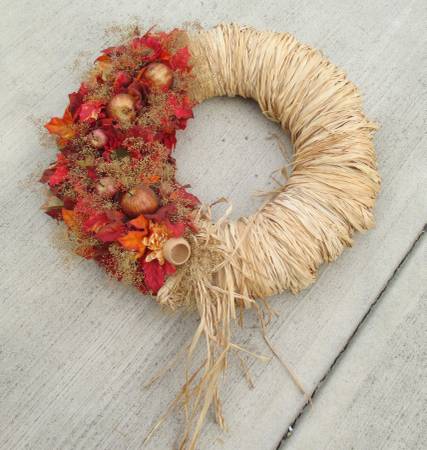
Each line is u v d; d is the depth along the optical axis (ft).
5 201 2.39
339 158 2.12
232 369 2.19
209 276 1.99
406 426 2.13
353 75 2.53
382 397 2.16
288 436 2.13
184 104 2.17
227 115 2.48
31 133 2.48
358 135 2.15
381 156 2.41
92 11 2.62
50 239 2.35
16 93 2.53
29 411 2.18
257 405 2.15
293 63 2.24
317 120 2.19
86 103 2.01
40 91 2.53
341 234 2.08
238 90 2.38
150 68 2.06
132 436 2.15
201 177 2.41
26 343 2.25
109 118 2.03
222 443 2.12
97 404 2.18
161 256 1.90
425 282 2.28
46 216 2.37
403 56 2.56
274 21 2.61
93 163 2.02
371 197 2.14
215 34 2.30
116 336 2.25
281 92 2.25
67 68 2.56
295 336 2.23
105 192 1.95
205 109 2.48
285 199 2.10
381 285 2.27
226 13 2.62
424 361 2.19
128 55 2.08
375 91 2.51
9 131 2.48
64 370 2.22
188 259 1.97
